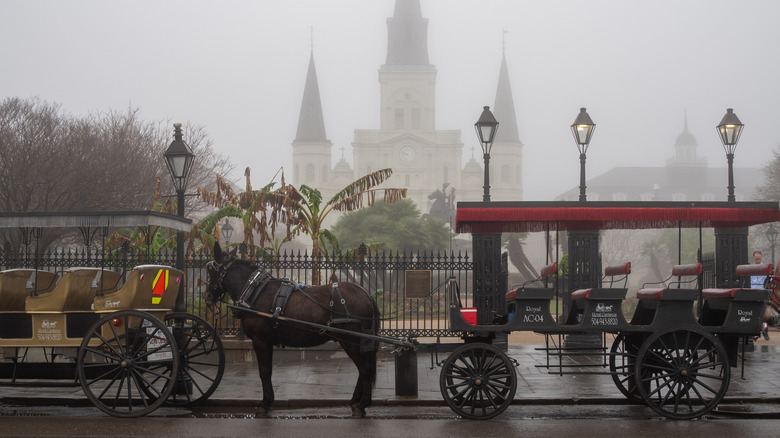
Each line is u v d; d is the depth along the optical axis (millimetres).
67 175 32250
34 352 12469
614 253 86000
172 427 9055
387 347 12234
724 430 8859
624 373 9773
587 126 15180
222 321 16156
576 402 10711
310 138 138500
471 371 9664
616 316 9797
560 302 33500
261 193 17203
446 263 15109
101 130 35750
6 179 31625
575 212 11898
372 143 131250
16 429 8906
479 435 8547
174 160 11898
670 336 9844
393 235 47781
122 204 34156
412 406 10617
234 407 10617
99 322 9703
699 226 13086
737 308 9703
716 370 12898
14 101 32688
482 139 14570
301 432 8719
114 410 9664
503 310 14688
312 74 140250
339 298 9883
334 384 12047
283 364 14422
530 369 13391
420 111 133625
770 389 11312
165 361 9898
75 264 14219
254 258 16297
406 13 136500
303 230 18531
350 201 18078
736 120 15422
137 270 9812
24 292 10164
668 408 10195
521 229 14039
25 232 11125
